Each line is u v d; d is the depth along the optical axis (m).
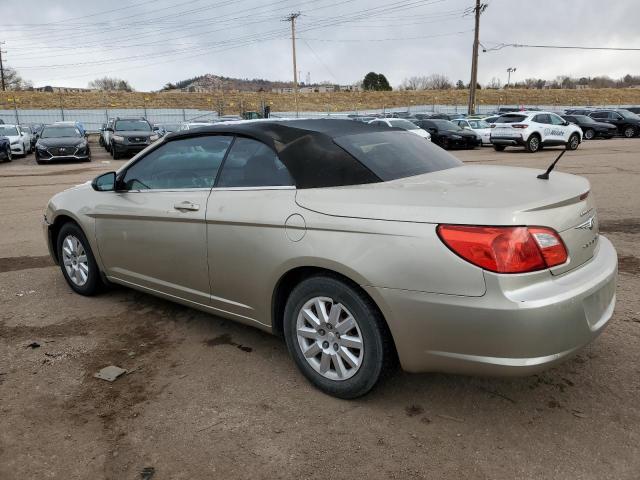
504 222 2.42
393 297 2.61
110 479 2.41
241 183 3.36
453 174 3.27
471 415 2.83
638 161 15.50
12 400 3.05
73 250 4.73
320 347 3.03
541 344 2.41
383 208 2.68
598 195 9.45
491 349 2.45
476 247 2.42
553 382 3.12
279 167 3.19
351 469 2.44
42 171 16.78
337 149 3.14
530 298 2.39
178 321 4.16
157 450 2.60
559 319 2.42
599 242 3.15
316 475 2.41
